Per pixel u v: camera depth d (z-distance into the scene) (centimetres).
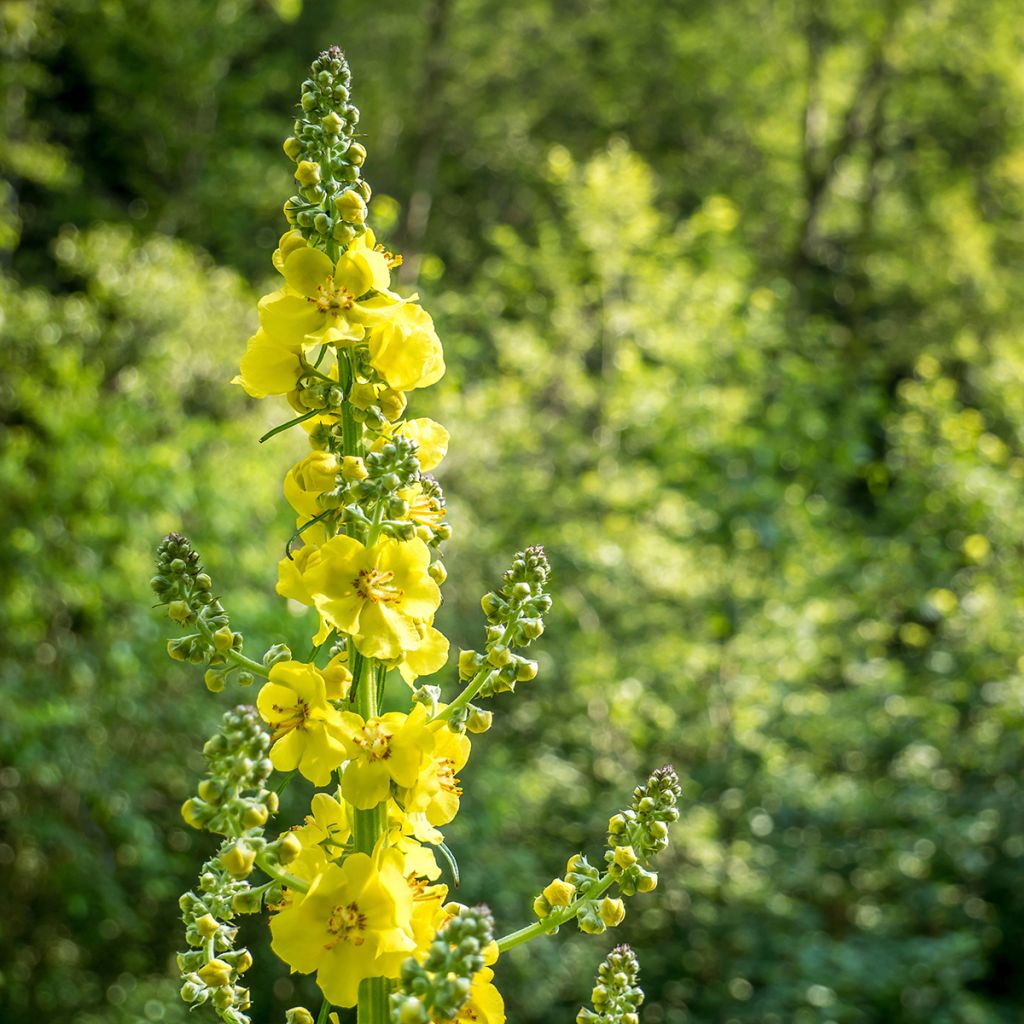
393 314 181
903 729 1050
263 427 965
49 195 1541
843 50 1869
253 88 1684
